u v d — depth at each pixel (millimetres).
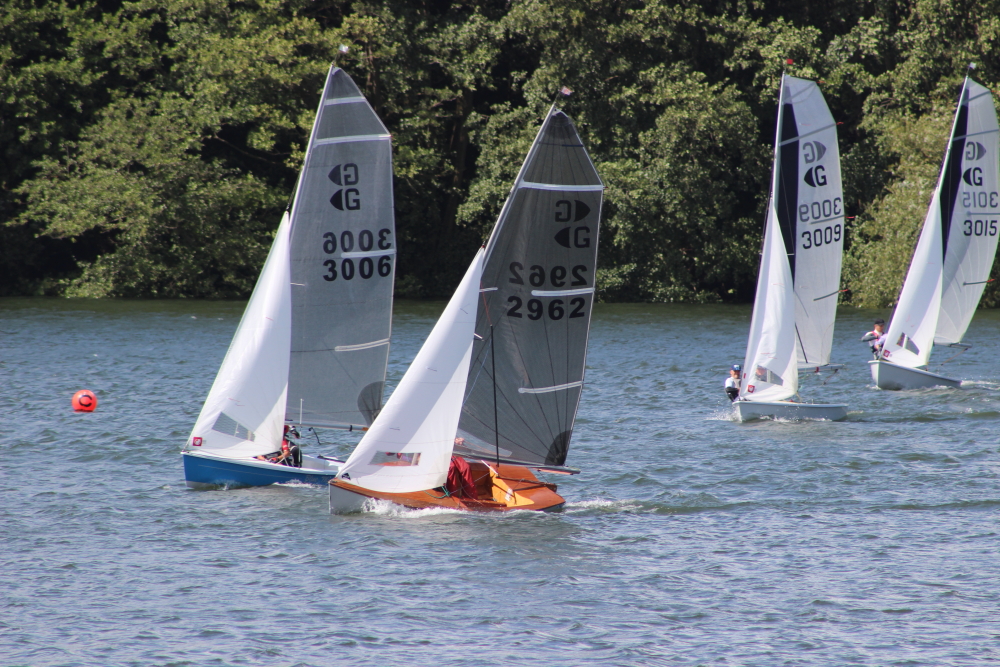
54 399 139125
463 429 89312
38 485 95062
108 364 174000
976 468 102625
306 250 95875
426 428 86438
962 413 132875
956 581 72125
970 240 150875
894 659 60531
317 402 98000
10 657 60156
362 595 69438
